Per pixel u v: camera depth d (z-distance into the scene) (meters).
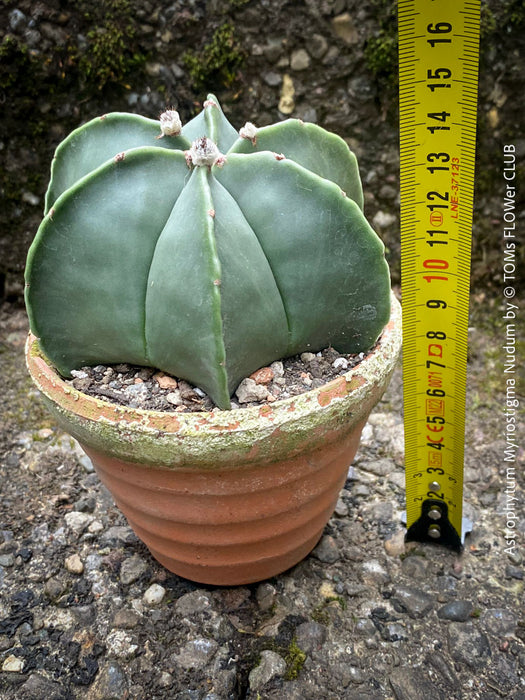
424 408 0.18
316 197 0.14
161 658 0.17
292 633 0.17
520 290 0.28
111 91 0.26
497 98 0.25
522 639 0.17
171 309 0.14
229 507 0.15
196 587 0.18
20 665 0.16
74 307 0.15
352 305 0.15
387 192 0.27
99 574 0.19
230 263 0.13
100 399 0.15
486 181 0.27
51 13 0.24
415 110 0.15
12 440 0.23
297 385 0.15
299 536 0.17
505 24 0.24
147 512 0.16
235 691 0.16
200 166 0.13
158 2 0.25
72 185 0.15
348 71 0.25
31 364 0.16
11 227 0.27
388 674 0.16
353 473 0.22
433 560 0.19
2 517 0.20
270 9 0.25
